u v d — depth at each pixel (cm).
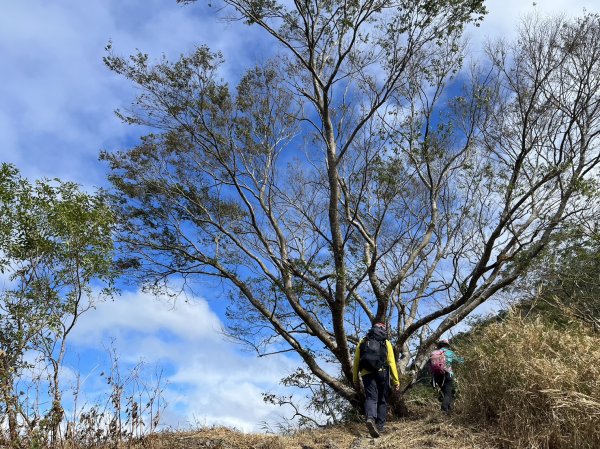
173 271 1443
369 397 877
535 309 1146
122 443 738
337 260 1267
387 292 1328
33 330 711
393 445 808
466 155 1507
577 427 668
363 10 1201
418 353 1360
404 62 1223
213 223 1459
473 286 1238
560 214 1259
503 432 748
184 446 772
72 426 698
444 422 862
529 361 770
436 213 1474
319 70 1427
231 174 1403
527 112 1254
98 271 803
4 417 630
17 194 763
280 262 1394
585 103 1277
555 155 1285
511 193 1239
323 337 1330
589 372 723
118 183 1434
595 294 1188
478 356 884
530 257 1229
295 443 878
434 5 1163
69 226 768
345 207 1416
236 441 832
